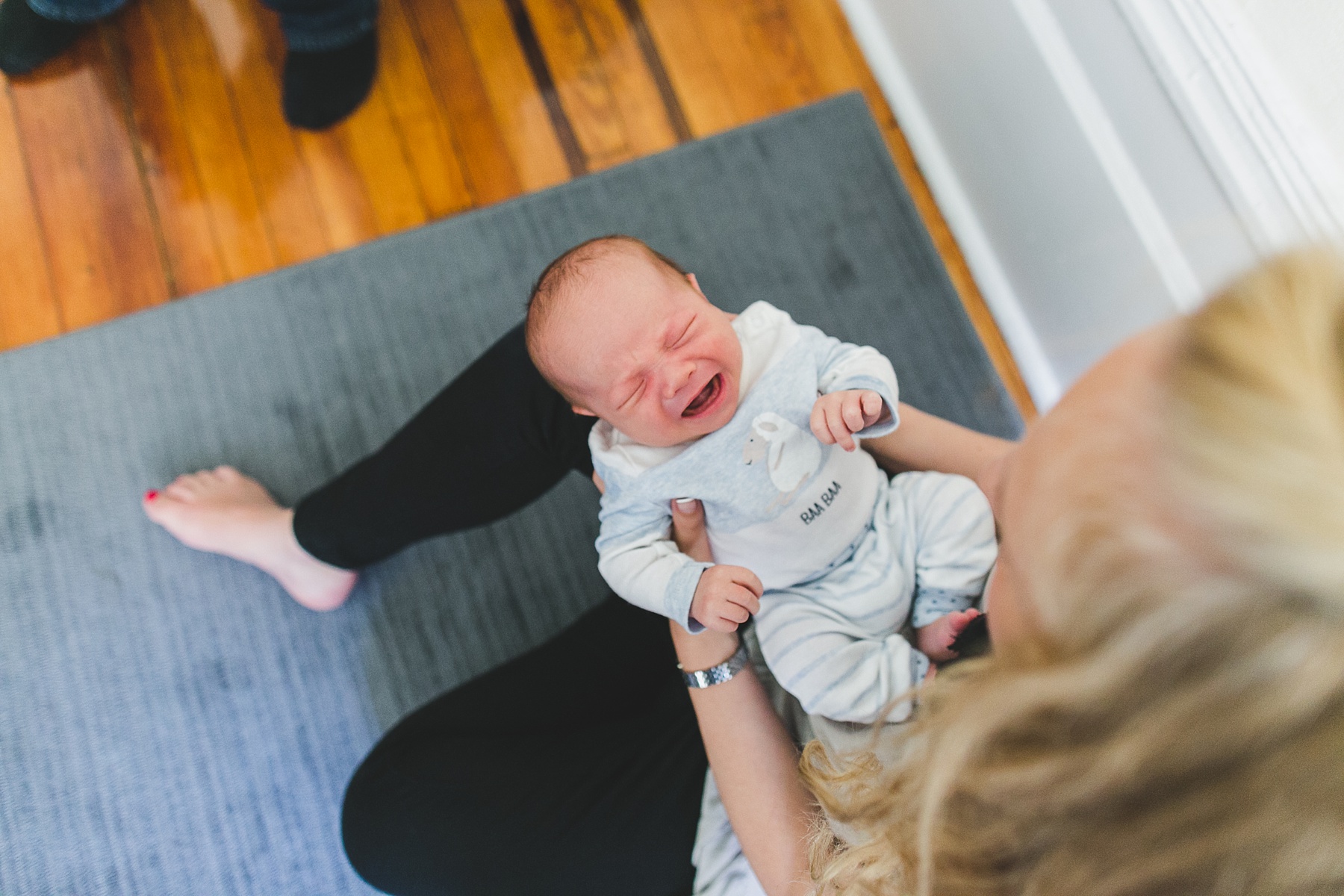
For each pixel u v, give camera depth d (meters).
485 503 1.04
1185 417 0.36
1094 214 1.17
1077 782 0.38
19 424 1.32
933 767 0.43
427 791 0.91
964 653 0.75
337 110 1.52
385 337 1.38
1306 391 0.33
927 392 1.37
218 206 1.50
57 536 1.27
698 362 0.78
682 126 1.58
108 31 1.55
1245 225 0.94
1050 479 0.48
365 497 1.04
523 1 1.61
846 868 0.54
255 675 1.23
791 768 0.75
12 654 1.23
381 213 1.51
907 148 1.61
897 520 0.85
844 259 1.43
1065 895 0.39
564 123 1.57
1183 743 0.34
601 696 1.00
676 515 0.81
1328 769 0.32
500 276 1.41
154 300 1.45
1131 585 0.37
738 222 1.44
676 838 0.84
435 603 1.27
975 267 1.52
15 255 1.46
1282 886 0.33
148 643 1.24
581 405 0.84
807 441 0.81
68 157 1.50
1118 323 1.20
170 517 1.21
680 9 1.63
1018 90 1.24
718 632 0.79
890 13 1.53
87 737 1.20
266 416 1.34
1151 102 1.02
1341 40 0.80
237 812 1.18
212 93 1.54
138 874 1.16
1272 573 0.32
